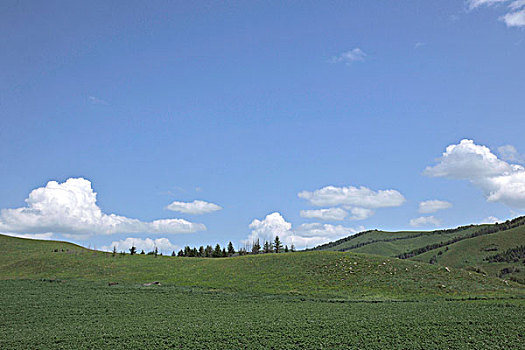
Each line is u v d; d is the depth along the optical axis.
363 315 44.25
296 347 33.91
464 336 36.09
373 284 65.50
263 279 72.38
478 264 198.88
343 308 49.50
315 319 42.50
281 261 85.62
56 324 41.72
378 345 34.22
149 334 37.06
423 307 48.88
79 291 63.69
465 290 61.25
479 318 41.56
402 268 74.62
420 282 65.62
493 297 56.75
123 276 80.56
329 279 69.62
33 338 35.94
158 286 70.06
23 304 52.22
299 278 71.38
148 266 91.19
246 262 89.12
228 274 78.56
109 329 39.06
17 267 92.19
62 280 76.12
